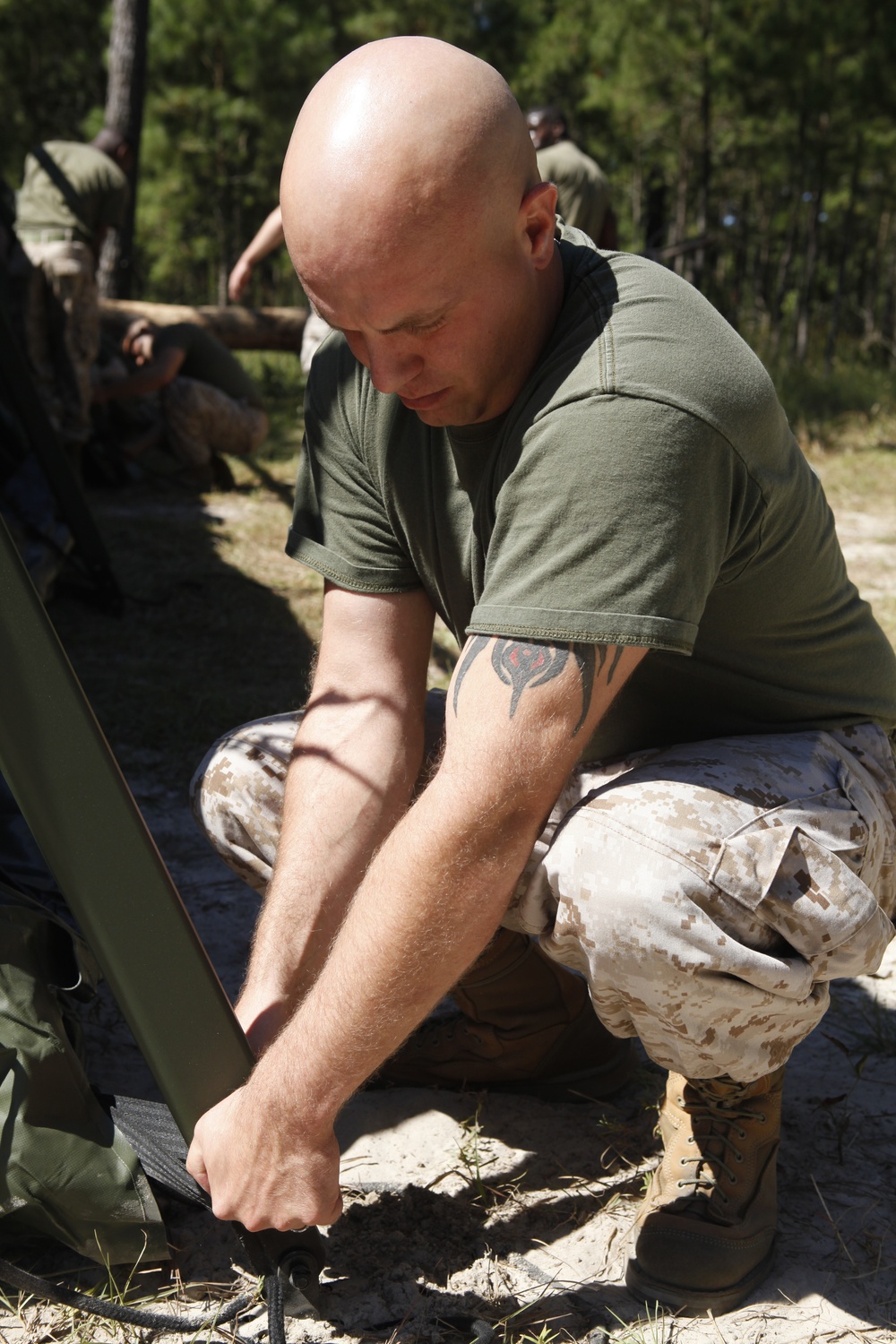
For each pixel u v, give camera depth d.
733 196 22.86
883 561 5.30
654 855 1.26
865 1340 1.32
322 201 1.13
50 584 3.94
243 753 1.59
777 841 1.29
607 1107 1.75
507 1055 1.73
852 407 9.23
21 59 18.14
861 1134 1.68
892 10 14.20
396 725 1.54
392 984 1.19
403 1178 1.58
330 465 1.55
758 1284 1.39
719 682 1.43
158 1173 1.44
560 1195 1.55
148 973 1.22
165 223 16.84
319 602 4.52
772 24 14.43
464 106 1.13
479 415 1.30
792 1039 1.36
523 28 18.59
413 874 1.18
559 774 1.20
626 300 1.25
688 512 1.19
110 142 6.05
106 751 1.18
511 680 1.19
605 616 1.17
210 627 4.18
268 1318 1.31
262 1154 1.22
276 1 15.69
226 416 6.13
